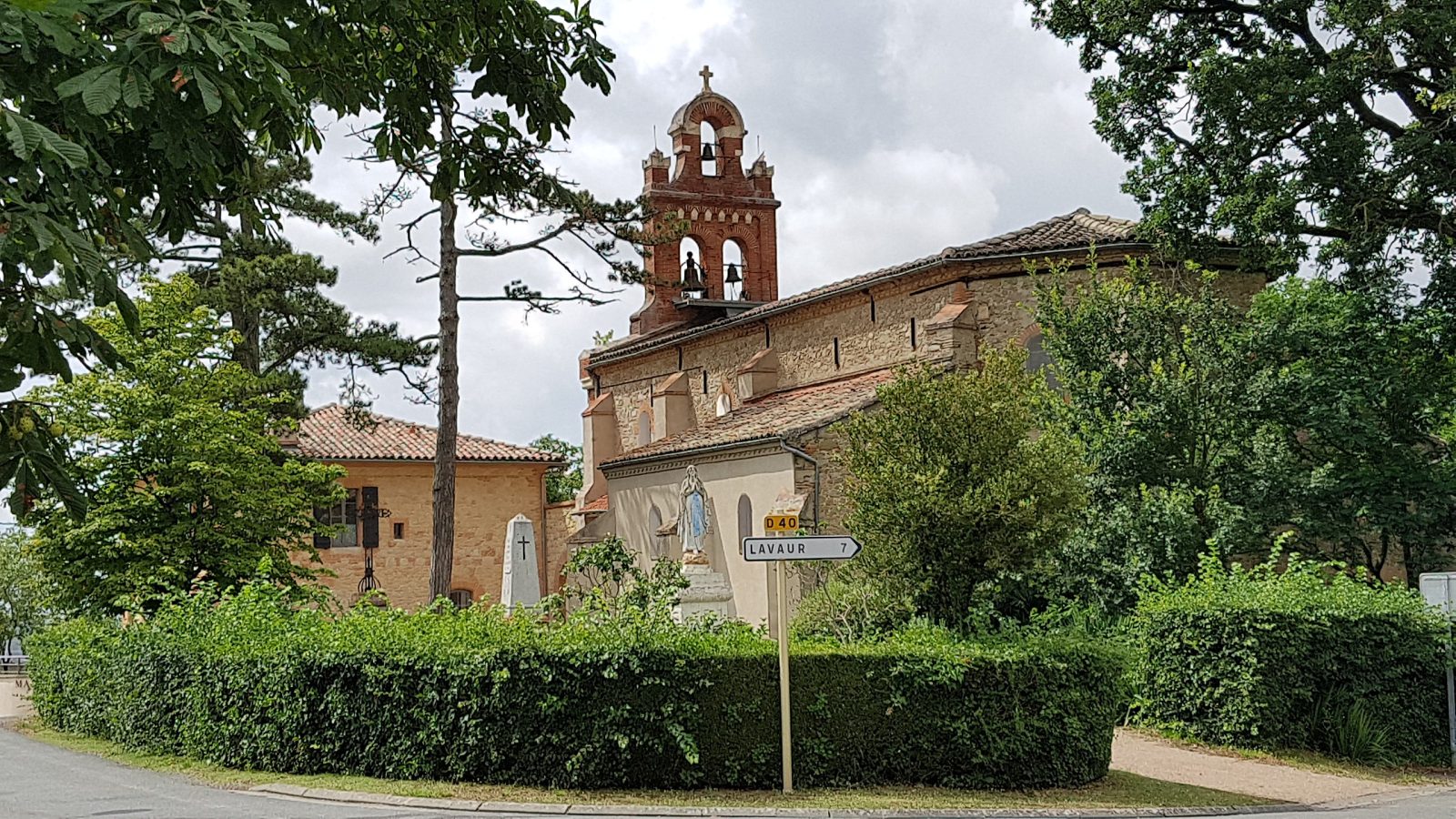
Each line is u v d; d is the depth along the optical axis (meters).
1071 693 15.24
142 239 5.70
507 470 43.50
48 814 12.56
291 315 29.89
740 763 13.93
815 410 29.20
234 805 13.05
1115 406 24.52
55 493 5.54
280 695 15.41
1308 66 26.86
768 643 14.62
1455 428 30.59
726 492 29.89
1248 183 26.61
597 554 24.52
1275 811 14.39
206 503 26.05
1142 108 28.73
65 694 22.20
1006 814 13.03
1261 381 24.09
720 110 44.31
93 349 5.15
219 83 4.99
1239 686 18.67
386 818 12.20
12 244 4.32
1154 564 22.34
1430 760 18.95
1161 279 28.70
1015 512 16.20
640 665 13.66
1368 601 19.56
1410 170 25.94
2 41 4.38
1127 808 13.87
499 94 8.42
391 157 8.84
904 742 14.51
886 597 18.22
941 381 17.02
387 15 7.25
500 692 13.91
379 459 40.66
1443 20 24.83
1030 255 29.09
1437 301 27.27
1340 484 25.06
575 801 13.12
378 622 15.62
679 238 28.58
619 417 43.31
